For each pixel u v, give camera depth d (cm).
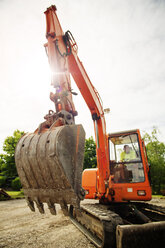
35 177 215
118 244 230
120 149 497
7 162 1789
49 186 200
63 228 473
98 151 437
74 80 406
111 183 436
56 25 328
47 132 217
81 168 199
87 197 450
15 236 410
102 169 422
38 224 526
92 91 442
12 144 1827
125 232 224
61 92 263
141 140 467
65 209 184
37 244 355
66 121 243
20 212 740
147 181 411
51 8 324
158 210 447
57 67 285
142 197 399
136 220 426
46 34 306
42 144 208
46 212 730
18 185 1689
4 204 1021
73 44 387
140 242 225
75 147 204
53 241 370
